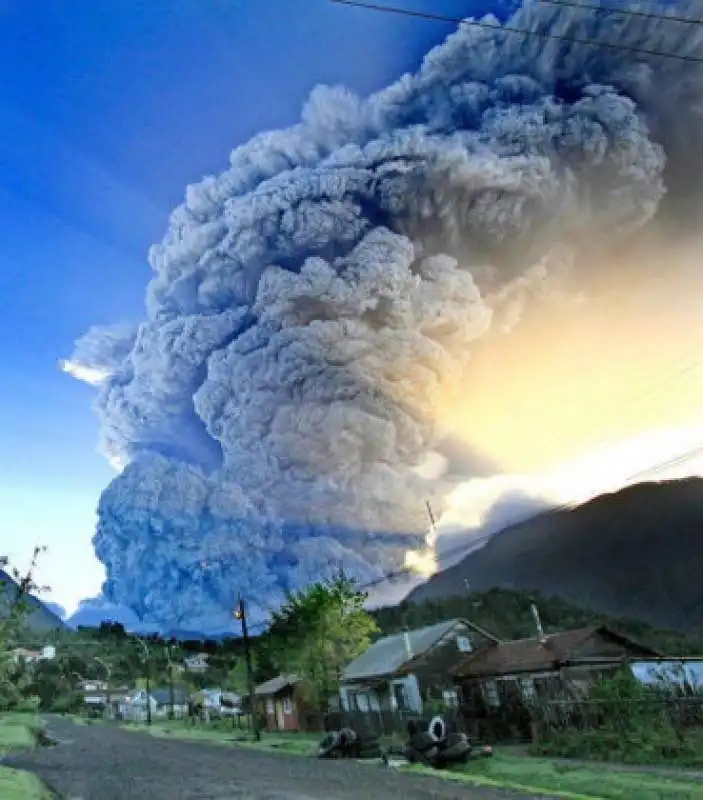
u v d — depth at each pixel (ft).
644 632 180.14
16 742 96.68
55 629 260.21
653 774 36.91
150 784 46.88
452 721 67.92
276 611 136.87
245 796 38.45
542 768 43.57
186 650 307.78
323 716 110.22
